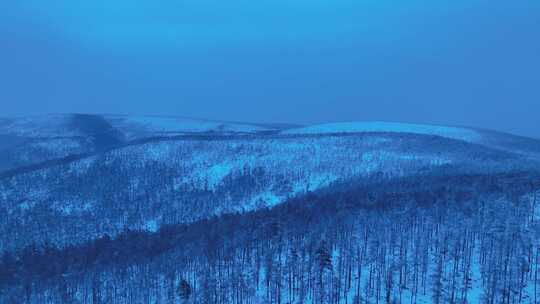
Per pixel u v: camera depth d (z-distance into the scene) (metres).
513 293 85.62
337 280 95.12
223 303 99.81
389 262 101.56
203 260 116.94
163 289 110.31
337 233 113.56
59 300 112.31
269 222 134.00
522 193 121.19
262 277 107.88
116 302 109.25
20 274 132.50
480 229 105.38
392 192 147.88
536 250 94.75
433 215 114.00
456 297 87.12
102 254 141.50
